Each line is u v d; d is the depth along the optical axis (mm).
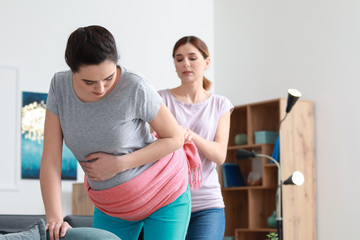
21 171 5871
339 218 6121
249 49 7191
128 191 2400
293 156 6188
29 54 6012
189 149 2885
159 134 2398
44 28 6109
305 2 6633
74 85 2213
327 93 6340
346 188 6090
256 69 7094
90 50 1965
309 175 6285
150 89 2260
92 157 2340
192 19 7207
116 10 6566
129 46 6621
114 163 2312
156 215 2510
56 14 6188
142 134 2391
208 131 3166
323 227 6250
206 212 3059
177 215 2514
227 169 6965
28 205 5883
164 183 2477
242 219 7074
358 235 5953
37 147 5977
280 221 5230
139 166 2428
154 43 6809
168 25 6953
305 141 6305
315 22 6516
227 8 7492
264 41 7031
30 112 5965
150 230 2510
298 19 6688
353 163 6055
